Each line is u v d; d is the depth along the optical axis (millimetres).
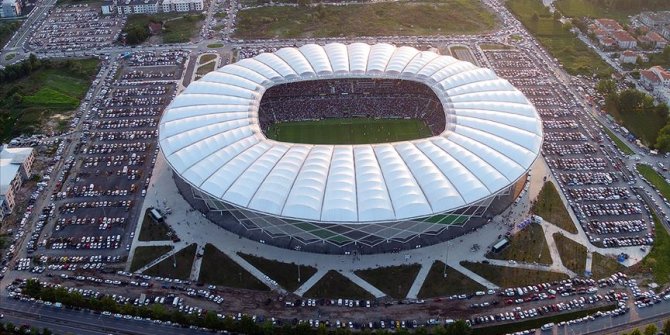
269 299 180500
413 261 193000
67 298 175000
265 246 199250
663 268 193375
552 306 178000
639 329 171750
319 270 190125
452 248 198250
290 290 183500
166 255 196375
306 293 182500
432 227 198000
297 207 185875
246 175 199375
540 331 170875
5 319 172875
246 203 190375
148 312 172875
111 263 194000
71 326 171000
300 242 199250
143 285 185625
